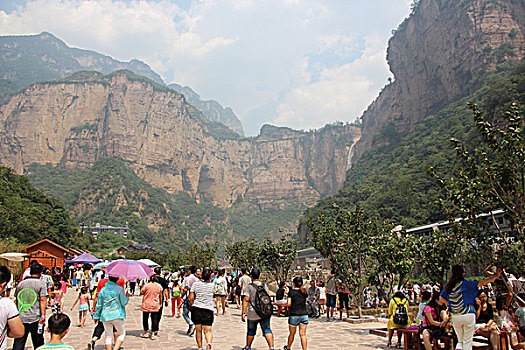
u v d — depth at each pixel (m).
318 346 11.52
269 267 30.27
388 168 123.38
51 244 37.47
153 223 171.62
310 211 130.25
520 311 8.86
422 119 146.75
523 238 8.93
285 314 18.95
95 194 160.75
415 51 155.50
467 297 8.17
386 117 179.25
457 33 129.12
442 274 14.05
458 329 8.20
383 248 17.08
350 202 115.88
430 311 9.71
